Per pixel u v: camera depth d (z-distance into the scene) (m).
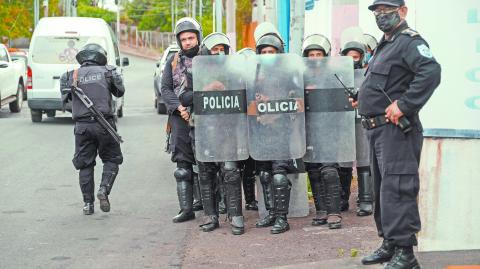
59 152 13.57
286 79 7.54
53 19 18.28
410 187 5.50
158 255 6.98
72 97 8.64
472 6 6.01
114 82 8.70
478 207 6.20
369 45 9.18
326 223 7.87
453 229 6.27
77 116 8.53
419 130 5.59
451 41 6.08
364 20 11.96
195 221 8.34
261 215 8.08
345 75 7.66
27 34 46.62
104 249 7.21
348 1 12.62
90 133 8.54
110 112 8.65
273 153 7.54
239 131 7.59
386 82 5.54
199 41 8.01
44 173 11.47
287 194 7.61
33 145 14.46
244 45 29.83
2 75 20.67
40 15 49.62
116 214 8.77
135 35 93.69
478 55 6.05
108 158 8.78
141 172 11.70
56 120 19.22
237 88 7.57
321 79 7.66
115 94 8.84
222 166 7.63
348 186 8.55
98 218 8.56
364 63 8.31
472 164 6.17
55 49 17.80
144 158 13.05
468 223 6.24
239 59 7.57
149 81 41.53
